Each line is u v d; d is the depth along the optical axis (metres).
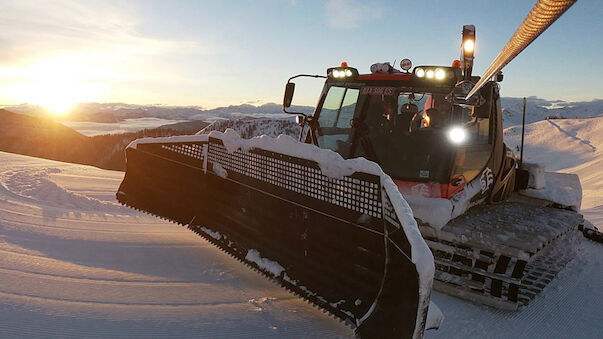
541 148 94.56
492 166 4.80
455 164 4.12
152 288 3.58
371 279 2.88
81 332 2.74
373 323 2.74
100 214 6.15
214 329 3.00
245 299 3.55
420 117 4.53
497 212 4.49
